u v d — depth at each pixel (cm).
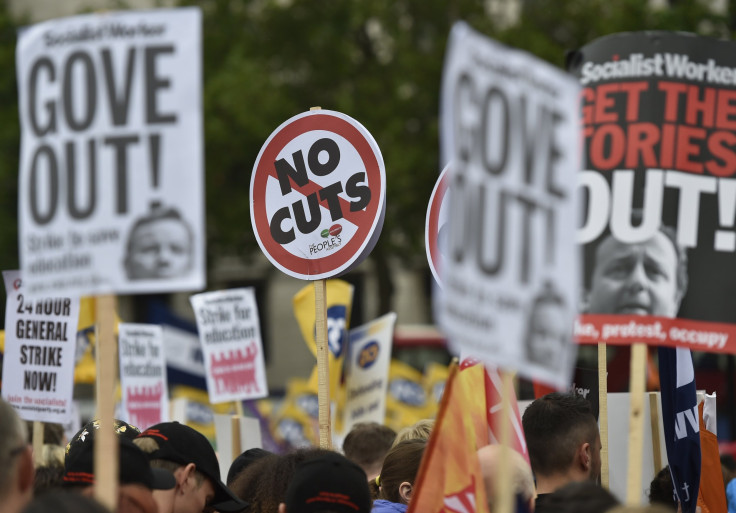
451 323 816
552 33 5844
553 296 847
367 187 1339
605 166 995
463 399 973
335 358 2206
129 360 2114
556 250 849
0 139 6469
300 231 1373
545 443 1113
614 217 988
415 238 5881
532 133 847
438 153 5828
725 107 1002
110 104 870
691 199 988
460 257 821
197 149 855
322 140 1370
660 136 988
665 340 970
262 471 1190
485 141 834
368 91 5872
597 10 5722
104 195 865
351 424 2489
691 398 1346
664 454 1497
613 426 1494
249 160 5988
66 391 1531
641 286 977
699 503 1427
